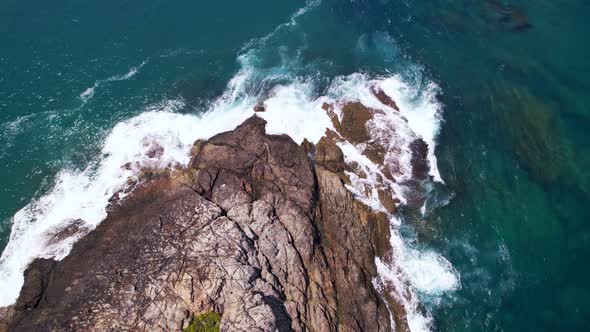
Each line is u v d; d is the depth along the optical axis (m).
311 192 40.72
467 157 47.56
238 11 60.47
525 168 47.22
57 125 47.06
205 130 46.41
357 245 39.84
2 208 41.16
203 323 32.28
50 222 39.81
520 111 51.34
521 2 63.41
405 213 43.50
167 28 57.53
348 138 46.59
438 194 44.88
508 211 44.62
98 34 55.94
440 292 40.16
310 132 46.31
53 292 34.78
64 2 59.38
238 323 31.80
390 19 60.25
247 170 41.28
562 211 44.78
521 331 38.88
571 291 40.66
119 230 37.94
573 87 53.75
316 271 37.00
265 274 34.94
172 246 35.78
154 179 41.97
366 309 37.03
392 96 51.06
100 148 45.31
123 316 32.72
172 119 47.75
